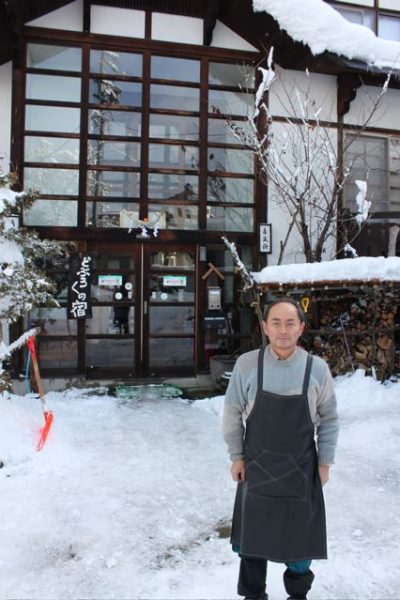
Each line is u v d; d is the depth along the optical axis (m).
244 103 7.71
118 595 2.42
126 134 7.31
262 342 6.53
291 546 2.04
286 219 7.63
